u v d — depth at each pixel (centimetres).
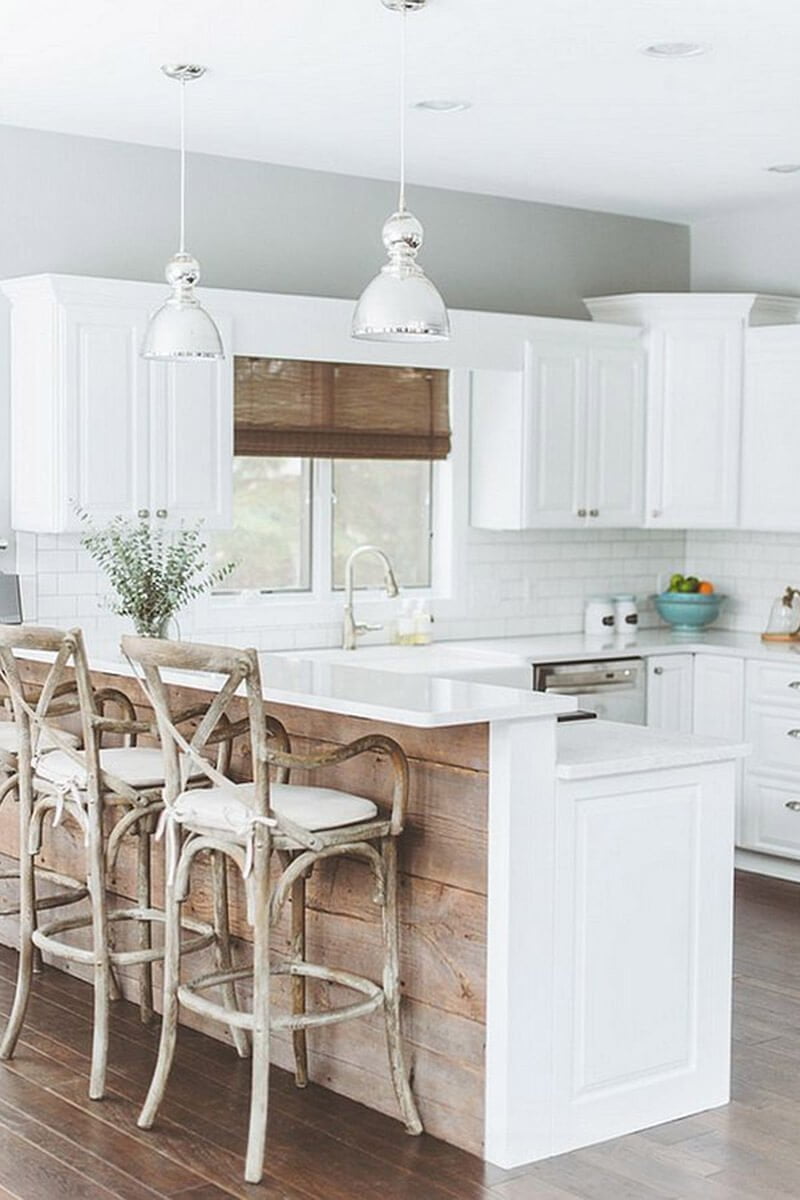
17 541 598
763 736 676
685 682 706
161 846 487
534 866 379
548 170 655
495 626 724
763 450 704
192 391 592
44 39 471
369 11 443
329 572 688
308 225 661
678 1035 409
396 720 362
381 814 409
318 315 620
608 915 394
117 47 480
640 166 647
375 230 680
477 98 538
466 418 707
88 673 420
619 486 714
